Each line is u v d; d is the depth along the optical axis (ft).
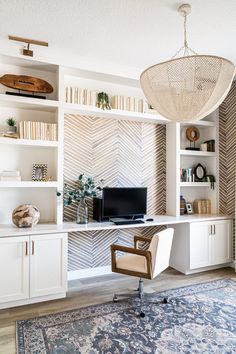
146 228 12.44
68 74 10.47
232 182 12.58
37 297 8.61
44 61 9.29
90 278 10.94
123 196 10.80
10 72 9.64
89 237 11.16
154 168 12.71
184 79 5.22
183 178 12.91
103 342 6.52
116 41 8.66
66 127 10.71
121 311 8.08
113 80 11.15
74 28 7.86
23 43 8.77
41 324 7.32
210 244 11.79
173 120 6.16
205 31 7.94
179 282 10.52
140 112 11.35
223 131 13.05
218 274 11.53
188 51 9.21
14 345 6.42
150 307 8.34
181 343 6.52
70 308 8.27
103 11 7.00
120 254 11.84
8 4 6.72
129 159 12.06
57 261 8.76
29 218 8.97
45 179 9.83
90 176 11.16
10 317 7.70
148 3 6.64
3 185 8.70
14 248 8.18
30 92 9.81
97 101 10.52
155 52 9.45
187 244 11.41
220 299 8.93
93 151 11.24
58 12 7.07
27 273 8.33
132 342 6.54
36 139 9.29
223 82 5.40
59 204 9.70
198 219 11.48
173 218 11.61
